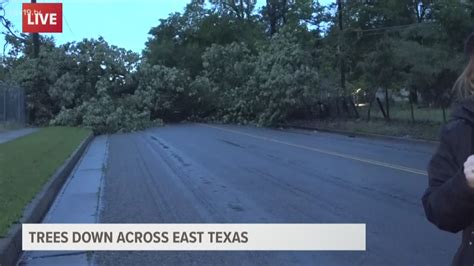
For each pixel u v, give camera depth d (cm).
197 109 4356
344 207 945
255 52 5769
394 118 3134
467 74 236
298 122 3559
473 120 227
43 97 3838
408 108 3628
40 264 660
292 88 3441
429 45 2609
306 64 3594
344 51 3481
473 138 225
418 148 1984
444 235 748
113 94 3919
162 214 916
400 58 2573
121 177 1362
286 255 675
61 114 3562
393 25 3700
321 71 3600
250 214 904
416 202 972
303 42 3850
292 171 1412
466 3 2280
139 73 4000
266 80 3647
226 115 4134
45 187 1064
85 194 1129
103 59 3900
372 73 2764
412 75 2456
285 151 1927
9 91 3331
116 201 1043
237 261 655
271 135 2750
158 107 4088
